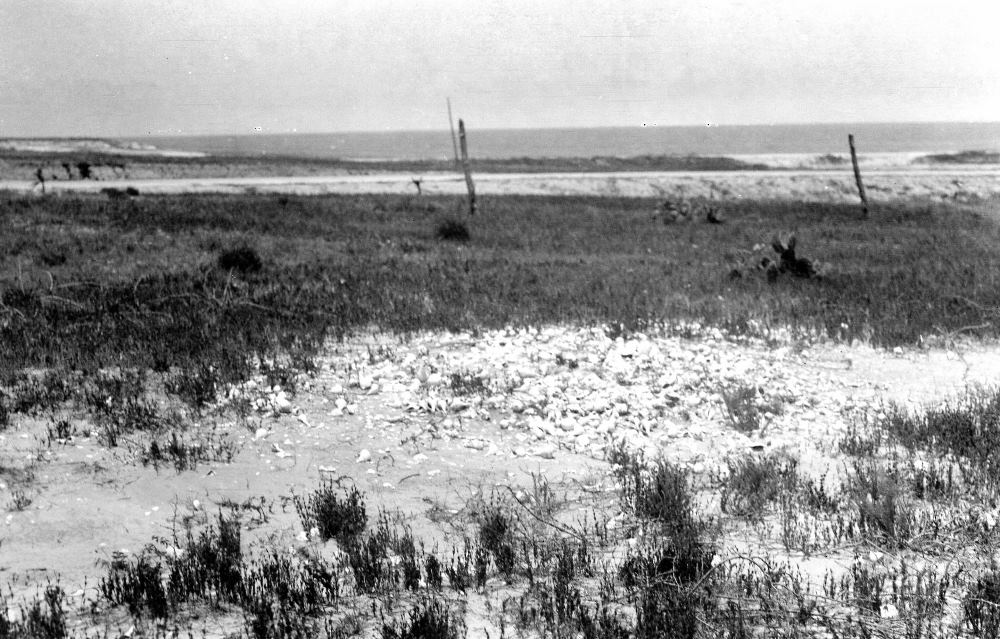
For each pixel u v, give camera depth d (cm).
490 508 716
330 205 3459
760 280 1838
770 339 1327
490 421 930
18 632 482
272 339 1140
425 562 610
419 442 865
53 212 2638
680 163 7656
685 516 678
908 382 1159
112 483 722
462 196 4375
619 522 697
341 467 797
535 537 661
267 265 1817
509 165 7456
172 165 6381
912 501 732
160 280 1530
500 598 566
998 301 1612
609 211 3841
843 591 564
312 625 521
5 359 980
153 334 1121
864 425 967
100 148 10956
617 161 7931
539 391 1008
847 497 746
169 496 712
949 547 639
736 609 538
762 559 618
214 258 1858
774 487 750
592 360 1136
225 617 534
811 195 5122
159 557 613
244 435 845
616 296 1558
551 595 564
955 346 1341
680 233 3070
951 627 519
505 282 1681
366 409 934
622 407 973
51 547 618
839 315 1476
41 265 1686
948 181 5438
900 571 601
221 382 955
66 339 1073
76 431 812
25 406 845
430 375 1023
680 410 995
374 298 1452
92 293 1380
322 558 618
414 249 2359
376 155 15238
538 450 862
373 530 670
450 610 544
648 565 595
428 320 1296
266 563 606
